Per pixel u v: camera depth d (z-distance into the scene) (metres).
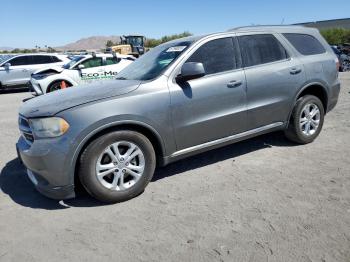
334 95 5.48
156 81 3.87
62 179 3.42
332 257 2.60
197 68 3.79
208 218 3.26
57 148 3.36
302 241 2.81
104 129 3.54
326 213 3.23
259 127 4.71
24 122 3.69
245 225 3.10
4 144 6.26
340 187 3.77
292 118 5.06
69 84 12.31
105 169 3.58
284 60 4.88
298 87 4.94
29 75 15.66
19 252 2.89
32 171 3.60
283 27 5.11
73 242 3.00
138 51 34.12
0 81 15.19
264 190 3.80
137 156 3.76
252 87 4.48
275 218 3.19
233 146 5.42
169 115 3.87
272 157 4.84
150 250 2.82
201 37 4.34
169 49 4.47
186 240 2.93
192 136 4.09
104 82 4.40
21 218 3.47
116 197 3.64
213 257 2.68
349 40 47.22
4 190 4.21
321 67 5.22
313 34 5.41
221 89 4.21
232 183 4.04
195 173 4.43
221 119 4.26
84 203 3.73
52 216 3.48
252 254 2.68
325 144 5.30
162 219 3.30
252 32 4.71
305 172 4.24
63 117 3.37
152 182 4.21
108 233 3.11
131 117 3.61
